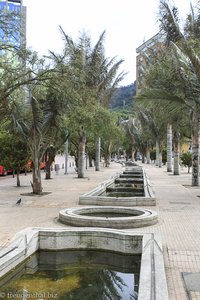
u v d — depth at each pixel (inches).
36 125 661.3
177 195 681.0
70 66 608.1
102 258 311.6
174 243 313.3
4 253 264.4
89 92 643.5
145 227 380.5
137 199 533.6
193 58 614.2
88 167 2059.5
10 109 674.8
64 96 612.7
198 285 213.0
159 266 229.5
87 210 453.4
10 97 667.4
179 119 956.6
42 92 685.3
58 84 591.2
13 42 574.6
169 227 382.0
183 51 670.5
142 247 279.1
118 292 228.4
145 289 191.3
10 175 1323.8
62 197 649.0
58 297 217.5
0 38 565.3
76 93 607.2
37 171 700.0
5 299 212.7
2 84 599.5
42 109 668.7
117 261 304.0
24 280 250.5
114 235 314.3
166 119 912.3
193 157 868.6
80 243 320.8
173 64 681.6
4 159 829.8
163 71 711.1
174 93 718.5
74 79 608.4
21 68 593.9
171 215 458.3
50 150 1080.8
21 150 823.7
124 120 3112.7
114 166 2247.8
